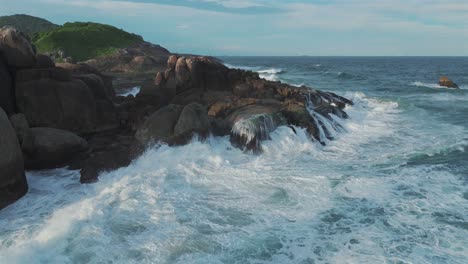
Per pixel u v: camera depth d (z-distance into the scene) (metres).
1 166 11.04
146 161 14.51
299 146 16.91
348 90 40.81
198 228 9.70
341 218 10.35
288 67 105.94
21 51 16.27
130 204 10.93
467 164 14.86
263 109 18.44
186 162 14.56
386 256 8.59
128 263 8.20
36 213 10.74
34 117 16.36
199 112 16.55
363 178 13.20
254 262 8.35
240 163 14.85
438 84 50.84
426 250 8.84
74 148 14.84
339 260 8.45
